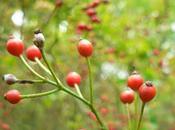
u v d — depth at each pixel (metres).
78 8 0.58
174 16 0.86
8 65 0.58
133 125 0.27
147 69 0.71
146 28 0.75
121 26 0.72
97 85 0.71
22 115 0.63
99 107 0.61
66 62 0.61
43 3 0.59
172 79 0.80
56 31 0.56
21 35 0.51
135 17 0.76
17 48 0.26
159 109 0.91
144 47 0.72
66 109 0.67
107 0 0.56
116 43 0.71
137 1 0.84
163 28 0.77
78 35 0.57
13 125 0.57
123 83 0.69
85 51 0.26
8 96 0.26
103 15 0.69
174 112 0.97
